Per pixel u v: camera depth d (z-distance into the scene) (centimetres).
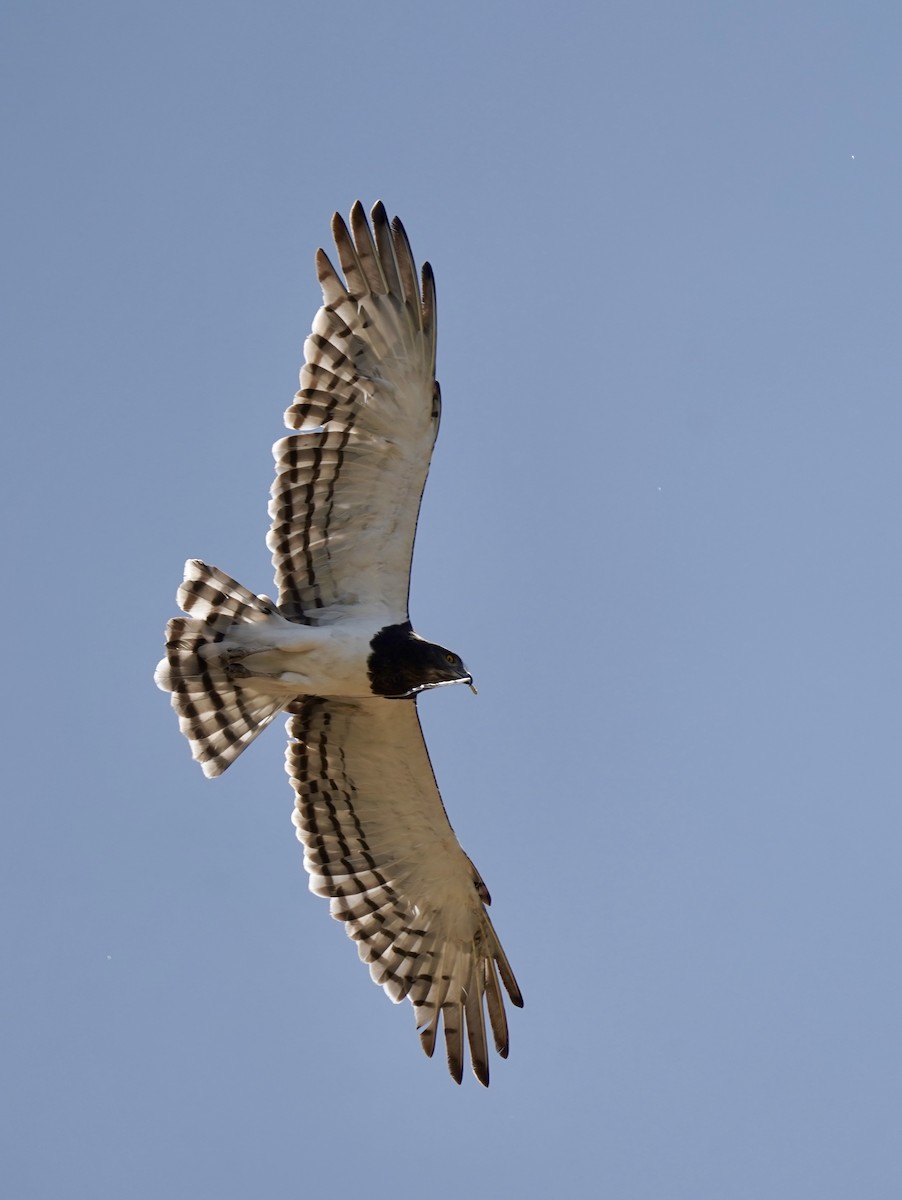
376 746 1541
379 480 1448
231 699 1500
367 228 1434
